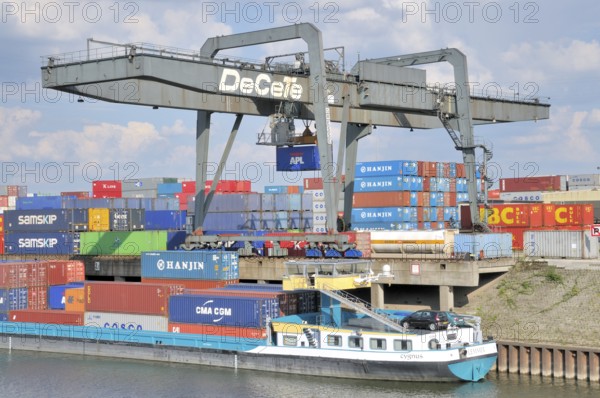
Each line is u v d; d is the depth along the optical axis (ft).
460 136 245.65
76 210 281.74
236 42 220.64
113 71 185.57
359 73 228.02
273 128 221.25
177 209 329.31
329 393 156.66
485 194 242.58
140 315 189.16
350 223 253.65
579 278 199.11
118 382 168.45
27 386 167.63
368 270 179.83
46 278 210.38
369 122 250.57
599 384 161.89
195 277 202.69
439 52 246.88
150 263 209.26
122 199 317.63
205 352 180.04
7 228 294.46
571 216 242.58
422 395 154.81
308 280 172.55
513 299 201.57
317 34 208.03
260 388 160.97
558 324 184.03
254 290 191.11
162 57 187.52
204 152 226.58
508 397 153.28
